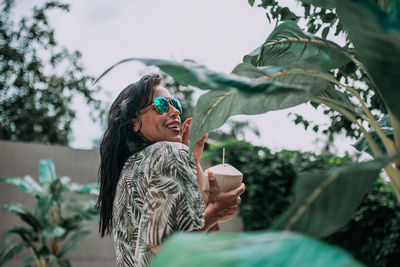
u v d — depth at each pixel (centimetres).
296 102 120
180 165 146
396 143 91
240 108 123
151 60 80
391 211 444
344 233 477
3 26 1705
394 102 76
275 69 101
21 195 720
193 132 125
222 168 156
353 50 128
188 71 80
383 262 446
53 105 1750
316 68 101
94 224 740
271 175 636
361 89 190
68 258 720
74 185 667
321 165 576
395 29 61
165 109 168
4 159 721
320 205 76
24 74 1723
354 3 64
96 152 778
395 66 71
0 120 1672
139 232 140
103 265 734
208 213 148
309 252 50
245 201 643
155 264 53
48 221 637
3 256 603
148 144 168
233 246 53
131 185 153
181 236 56
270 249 51
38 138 1712
